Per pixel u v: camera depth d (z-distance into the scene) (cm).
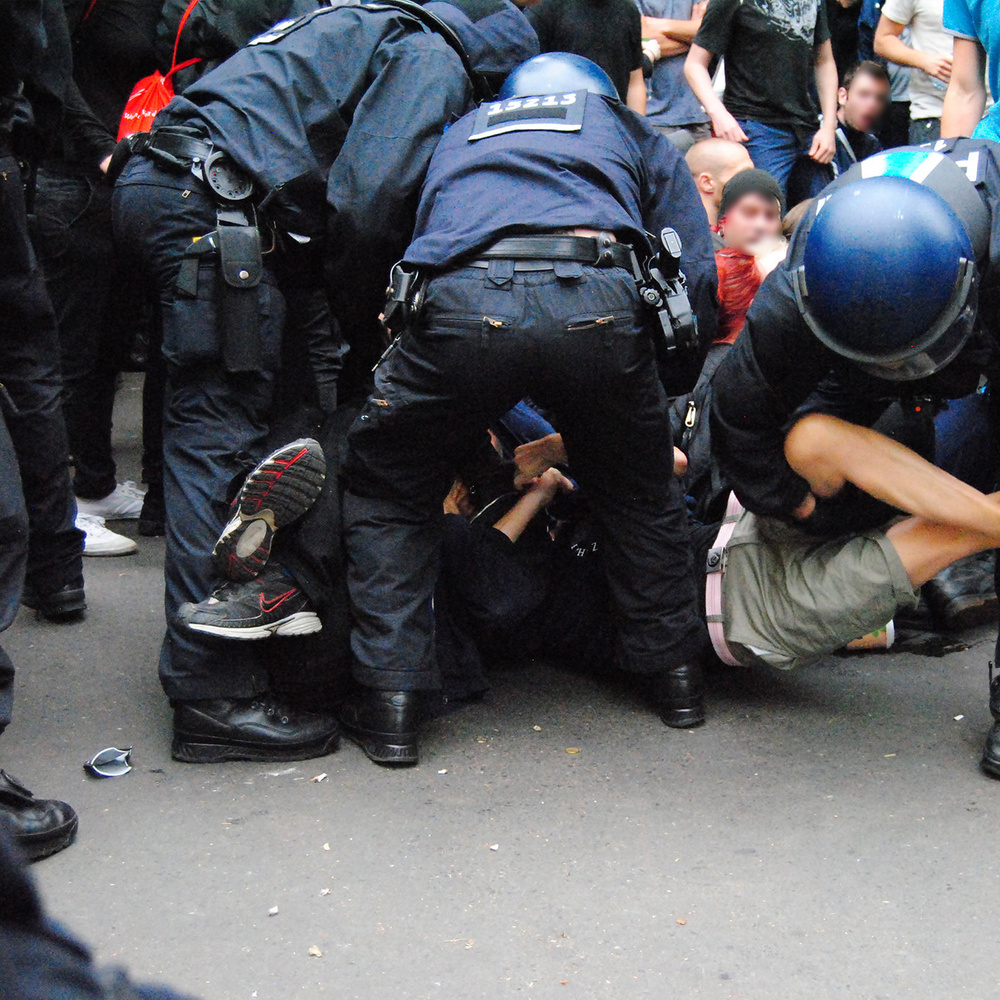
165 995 65
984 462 301
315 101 248
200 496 249
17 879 62
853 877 207
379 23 253
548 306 219
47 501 311
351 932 192
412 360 228
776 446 242
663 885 205
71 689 284
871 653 309
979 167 223
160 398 381
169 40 319
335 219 242
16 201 274
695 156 386
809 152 480
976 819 227
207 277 245
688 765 248
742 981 181
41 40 261
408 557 248
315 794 236
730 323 317
